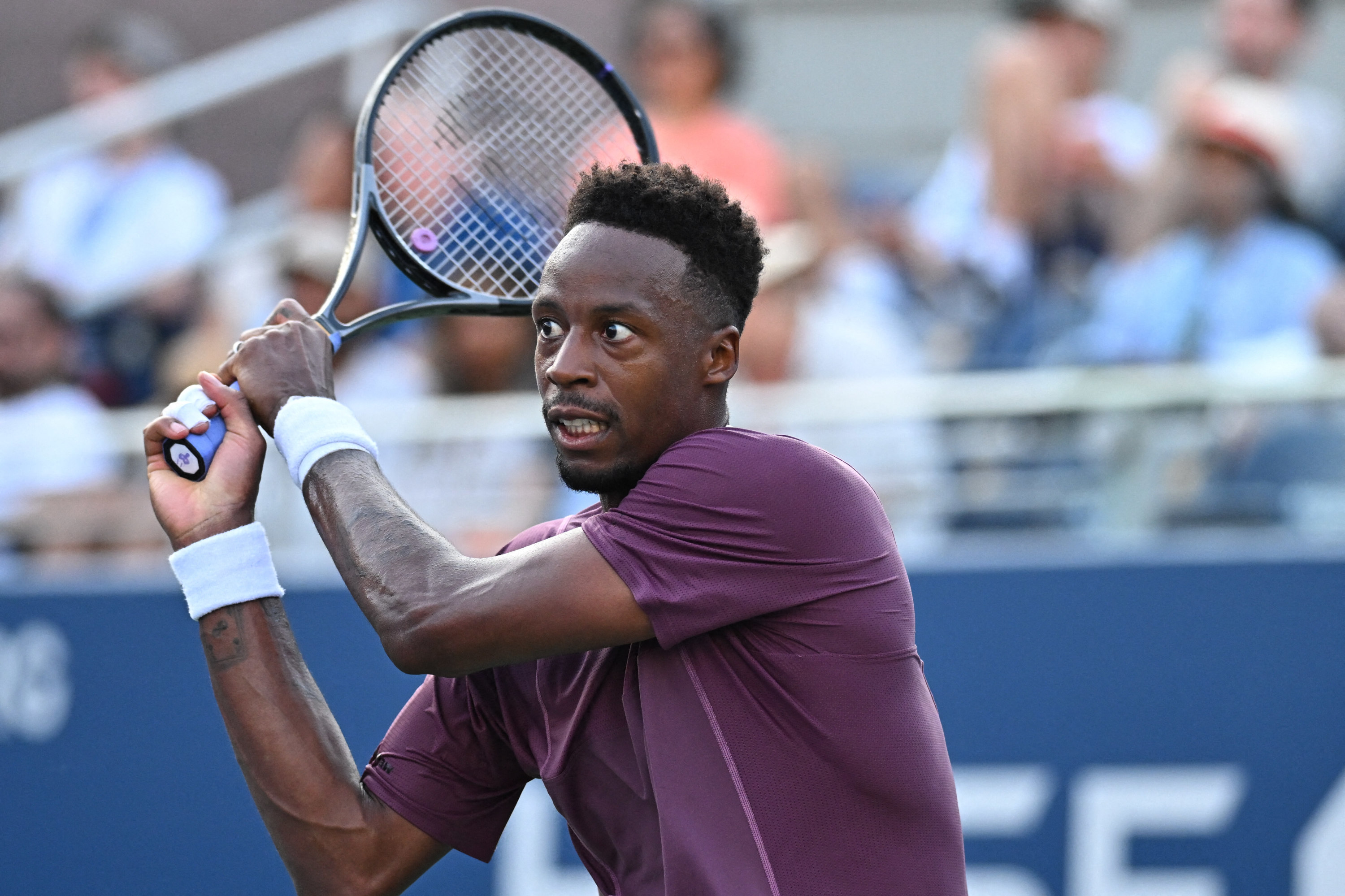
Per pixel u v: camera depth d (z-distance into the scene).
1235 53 18.77
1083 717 14.02
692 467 6.29
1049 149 18.64
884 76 24.81
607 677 6.56
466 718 7.19
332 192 19.80
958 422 15.12
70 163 22.00
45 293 17.97
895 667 6.33
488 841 7.30
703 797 6.16
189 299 20.94
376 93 8.02
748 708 6.25
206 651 6.91
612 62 25.67
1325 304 16.48
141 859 15.12
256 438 7.09
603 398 6.28
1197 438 14.72
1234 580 13.99
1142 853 13.92
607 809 6.61
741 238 6.43
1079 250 18.70
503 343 16.92
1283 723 13.85
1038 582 14.16
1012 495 14.96
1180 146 17.52
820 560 6.25
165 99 23.58
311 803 6.93
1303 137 18.61
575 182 8.80
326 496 6.68
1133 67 23.91
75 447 16.41
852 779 6.21
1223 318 16.67
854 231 19.55
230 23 27.50
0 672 15.44
